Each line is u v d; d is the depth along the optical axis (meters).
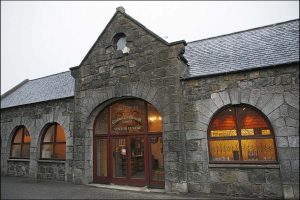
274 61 7.00
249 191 6.55
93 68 9.45
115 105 9.29
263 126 6.81
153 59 8.20
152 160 8.19
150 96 8.05
